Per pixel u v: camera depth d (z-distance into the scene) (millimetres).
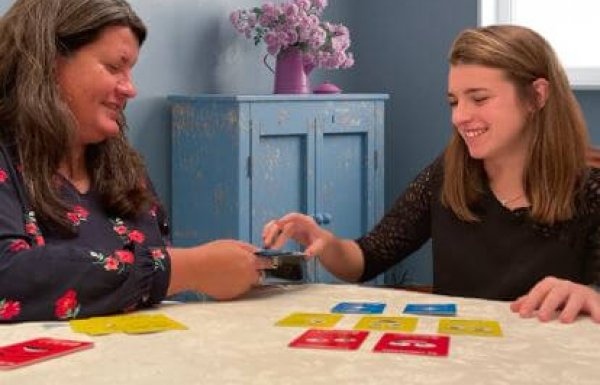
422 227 1993
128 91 1576
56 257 1344
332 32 3553
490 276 1814
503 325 1267
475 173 1849
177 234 3314
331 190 3498
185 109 3256
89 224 1529
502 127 1733
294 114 3293
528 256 1784
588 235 1789
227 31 3545
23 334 1226
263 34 3520
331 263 1870
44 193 1477
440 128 4059
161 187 3316
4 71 1535
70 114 1513
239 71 3609
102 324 1280
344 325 1268
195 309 1405
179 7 3342
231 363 1056
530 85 1745
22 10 1539
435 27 4047
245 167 3117
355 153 3611
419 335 1194
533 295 1352
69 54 1524
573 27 3885
